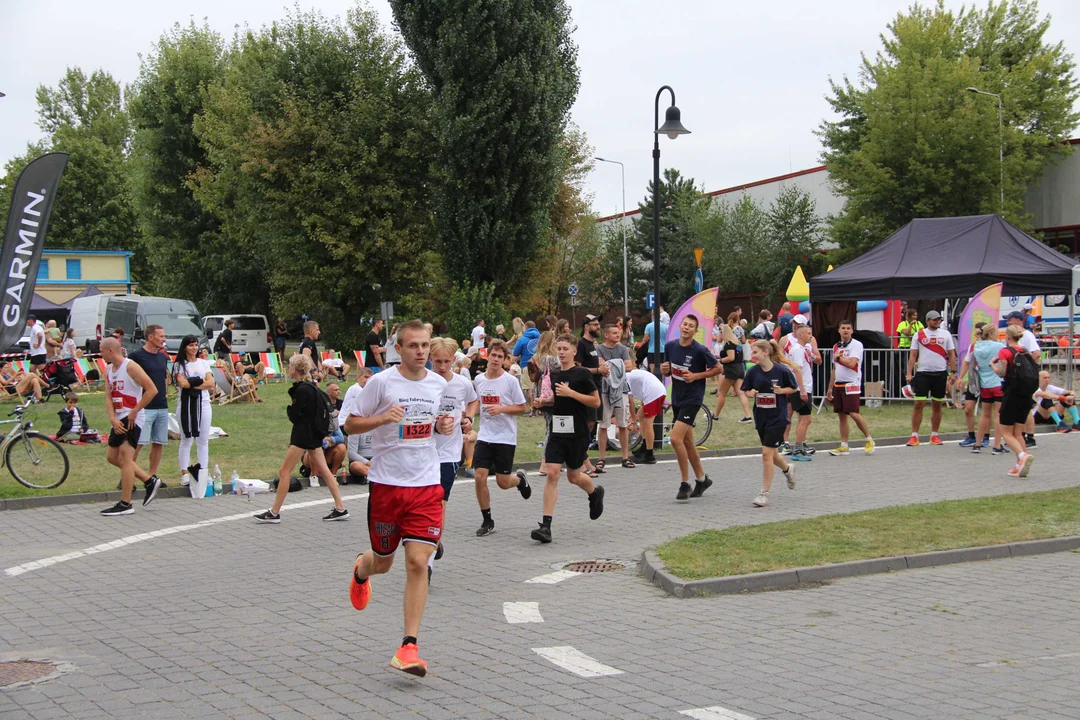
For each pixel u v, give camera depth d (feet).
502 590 26.30
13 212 40.86
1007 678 18.52
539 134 112.16
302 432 36.14
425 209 128.26
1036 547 29.89
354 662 19.84
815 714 16.60
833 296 76.69
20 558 30.48
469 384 30.22
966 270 72.49
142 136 162.40
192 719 16.46
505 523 35.65
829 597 25.25
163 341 39.52
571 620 23.25
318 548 31.83
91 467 47.32
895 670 19.12
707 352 39.04
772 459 38.19
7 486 41.88
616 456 51.44
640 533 33.65
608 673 19.03
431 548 19.08
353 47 127.65
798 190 184.96
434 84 113.70
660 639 21.54
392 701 17.37
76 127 261.65
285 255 129.59
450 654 20.39
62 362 81.20
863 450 53.62
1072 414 60.18
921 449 53.78
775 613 23.75
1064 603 24.18
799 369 50.55
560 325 49.49
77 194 223.51
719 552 28.86
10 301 40.91
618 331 49.70
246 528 35.17
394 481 19.17
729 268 185.37
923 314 119.03
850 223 152.66
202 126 152.25
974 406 54.03
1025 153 149.07
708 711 16.79
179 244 164.55
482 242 113.19
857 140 176.86
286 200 124.77
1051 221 156.66
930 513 34.04
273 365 101.86
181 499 41.45
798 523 32.83
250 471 46.47
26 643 21.42
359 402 19.29
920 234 78.07
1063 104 154.10
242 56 151.74
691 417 38.93
